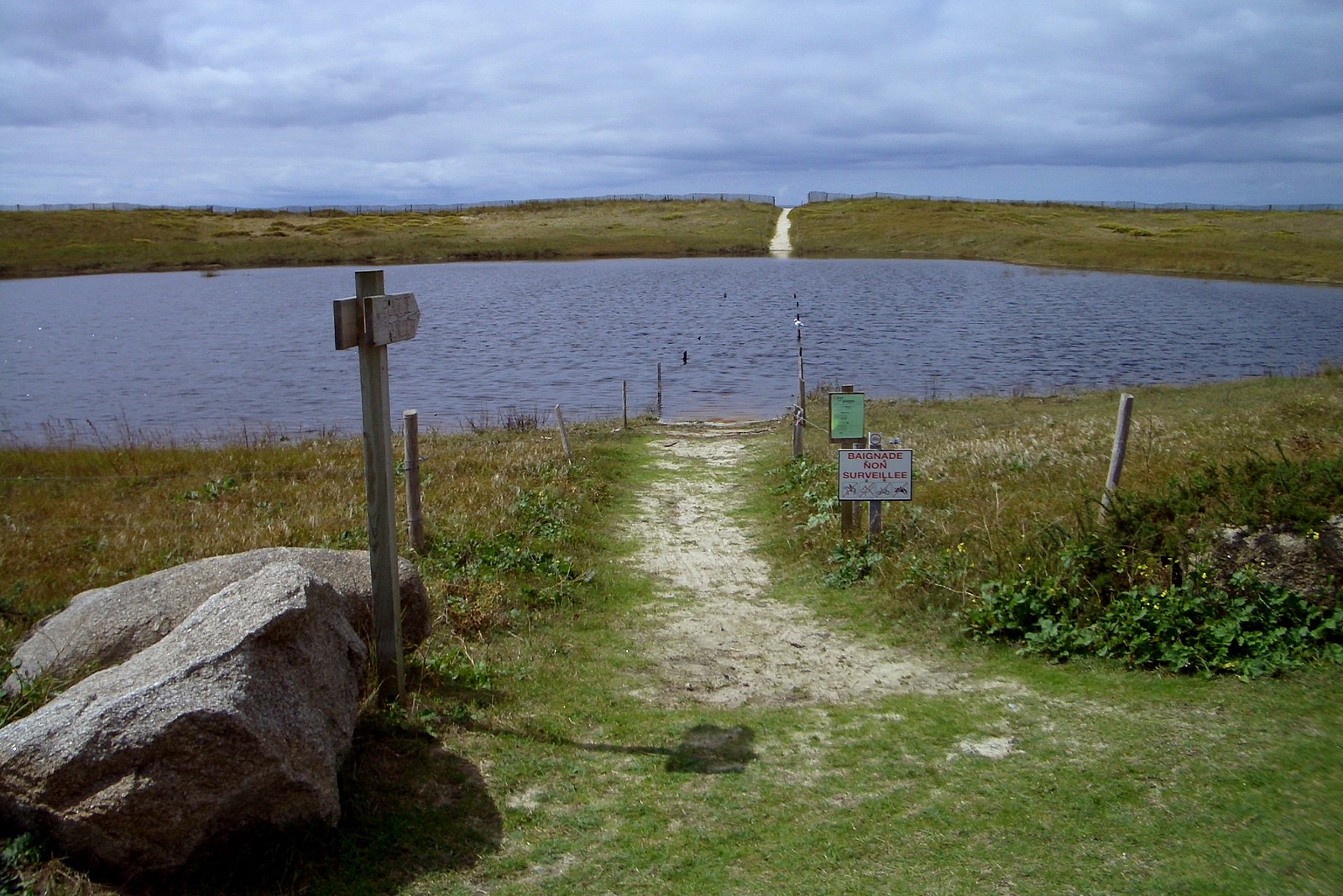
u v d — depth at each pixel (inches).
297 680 177.0
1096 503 319.0
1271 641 241.3
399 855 174.4
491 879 169.6
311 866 167.6
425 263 3230.8
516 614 317.1
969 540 347.3
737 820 188.4
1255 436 470.3
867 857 173.6
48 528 416.2
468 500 462.6
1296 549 251.3
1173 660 244.7
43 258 3058.6
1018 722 224.2
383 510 222.7
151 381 1233.4
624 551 426.6
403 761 204.2
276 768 160.9
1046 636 269.3
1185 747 201.3
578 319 1830.7
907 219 3914.9
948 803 189.5
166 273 2952.8
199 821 157.2
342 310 206.4
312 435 845.8
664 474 619.2
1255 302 1951.3
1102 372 1181.1
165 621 222.4
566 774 208.4
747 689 264.4
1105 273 2637.8
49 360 1396.4
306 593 183.2
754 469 626.8
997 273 2669.8
